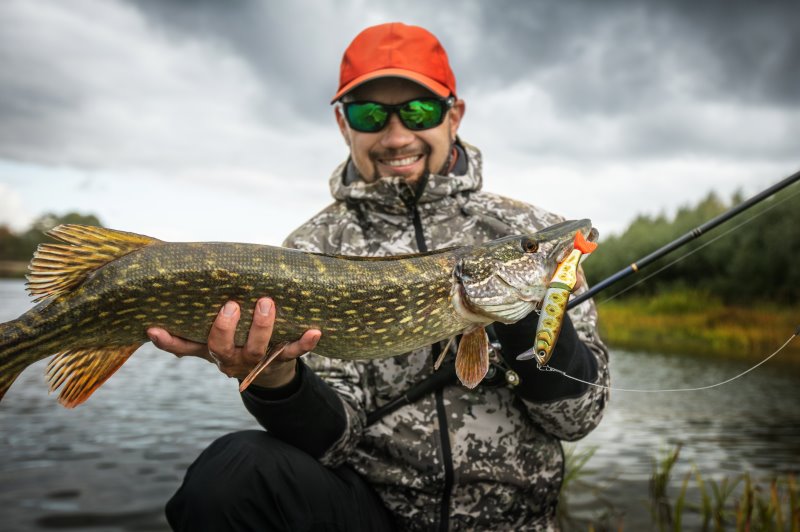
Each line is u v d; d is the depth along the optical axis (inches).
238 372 22.1
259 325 20.7
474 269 23.6
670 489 48.6
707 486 49.2
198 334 21.4
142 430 68.6
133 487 49.0
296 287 21.5
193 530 20.8
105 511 43.8
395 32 29.4
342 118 32.0
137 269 20.5
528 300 23.8
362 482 25.0
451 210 28.1
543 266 24.1
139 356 152.5
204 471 21.6
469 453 24.1
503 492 24.3
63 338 20.6
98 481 50.4
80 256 20.6
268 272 21.2
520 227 27.7
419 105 28.0
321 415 22.5
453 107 31.3
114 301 20.4
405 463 24.4
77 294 20.4
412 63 28.8
